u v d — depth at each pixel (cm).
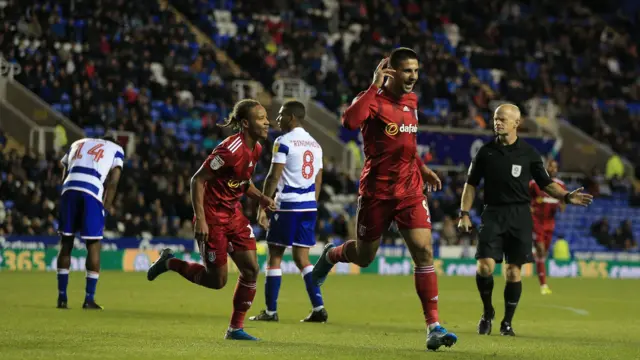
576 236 4134
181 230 3120
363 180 1002
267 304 1366
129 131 3509
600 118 4722
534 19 5209
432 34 5019
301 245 1372
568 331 1313
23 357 785
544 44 5162
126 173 3183
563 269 3356
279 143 1361
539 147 4122
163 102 3819
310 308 1616
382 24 4794
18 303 1555
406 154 980
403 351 914
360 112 943
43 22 3925
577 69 5081
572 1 5619
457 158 3928
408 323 1392
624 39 5506
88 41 3912
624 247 3966
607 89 4959
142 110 3578
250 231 1027
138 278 2403
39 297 1697
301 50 4381
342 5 4862
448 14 5156
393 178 983
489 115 4409
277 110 3994
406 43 4659
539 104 4541
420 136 3872
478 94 4447
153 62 4006
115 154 1508
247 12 4628
